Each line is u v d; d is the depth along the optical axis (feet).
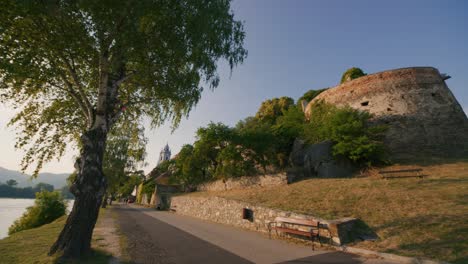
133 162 94.32
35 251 21.53
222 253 23.07
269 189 53.36
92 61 25.54
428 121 61.26
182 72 29.35
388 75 69.72
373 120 65.62
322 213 29.19
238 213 41.63
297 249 24.22
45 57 23.08
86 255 20.38
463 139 57.31
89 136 23.27
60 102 30.40
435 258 17.37
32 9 18.52
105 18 20.88
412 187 33.14
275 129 76.59
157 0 23.08
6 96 26.03
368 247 21.72
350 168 54.19
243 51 31.76
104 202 104.99
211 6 26.63
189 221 50.62
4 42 20.04
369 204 30.01
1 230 80.28
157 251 23.93
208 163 86.43
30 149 27.91
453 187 30.63
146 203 148.15
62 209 76.18
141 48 24.36
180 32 25.30
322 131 60.70
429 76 68.13
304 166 62.08
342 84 77.71
